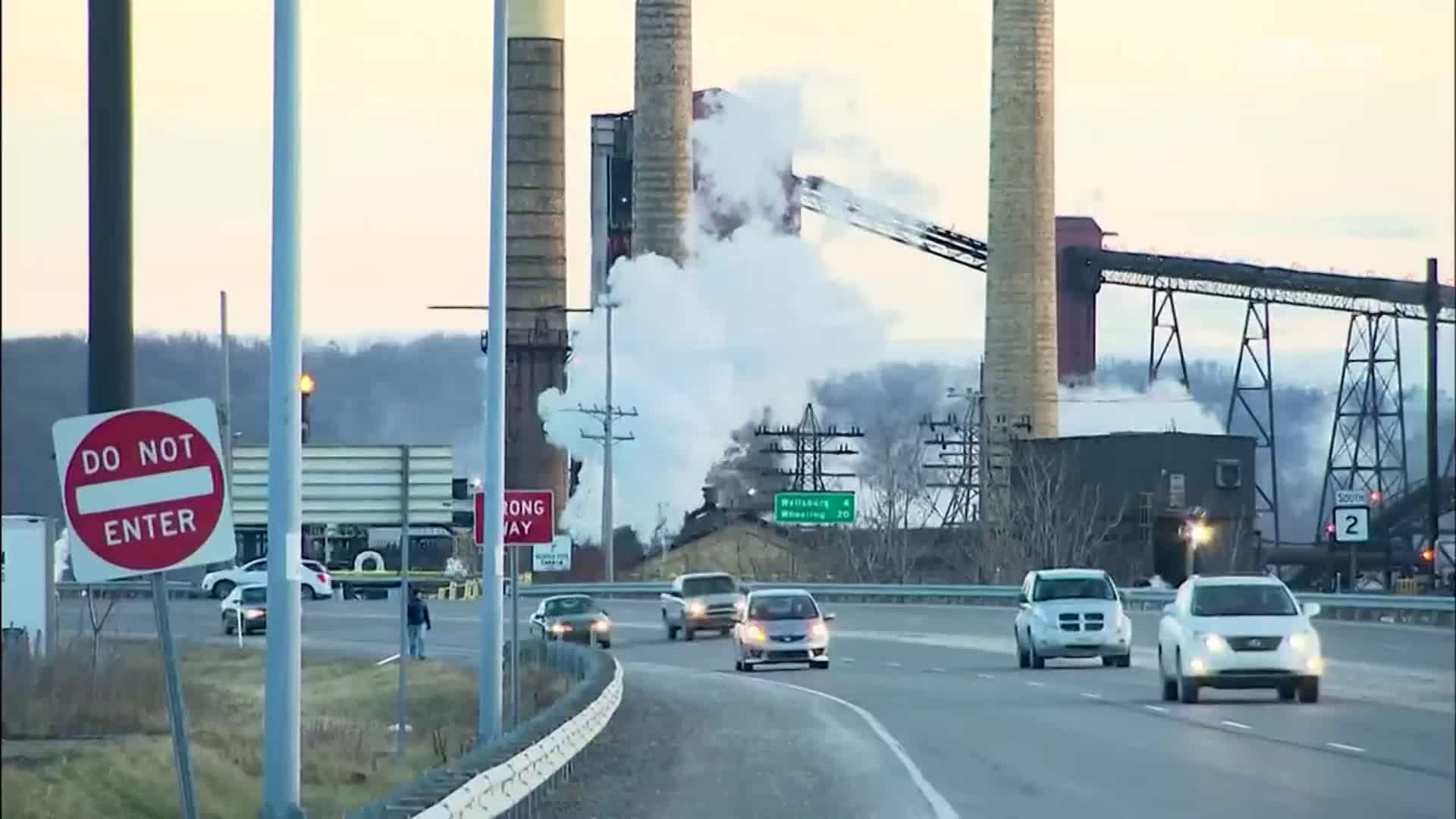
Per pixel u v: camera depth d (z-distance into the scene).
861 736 60.94
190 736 63.56
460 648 144.62
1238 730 59.28
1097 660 109.88
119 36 36.16
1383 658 97.88
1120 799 41.88
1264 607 72.94
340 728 71.31
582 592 188.25
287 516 30.23
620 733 63.91
